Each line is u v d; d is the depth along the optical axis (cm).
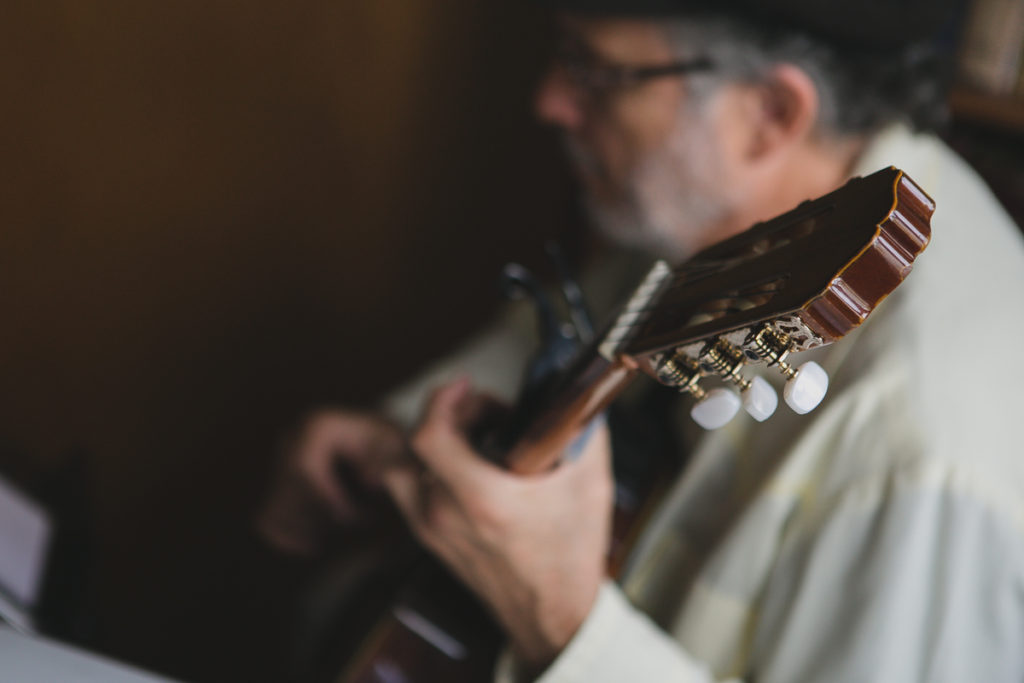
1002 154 120
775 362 36
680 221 88
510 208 193
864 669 62
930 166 84
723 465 79
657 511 82
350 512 108
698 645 73
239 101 151
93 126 136
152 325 151
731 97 80
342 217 171
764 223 46
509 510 63
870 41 75
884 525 63
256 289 163
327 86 160
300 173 162
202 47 143
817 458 68
